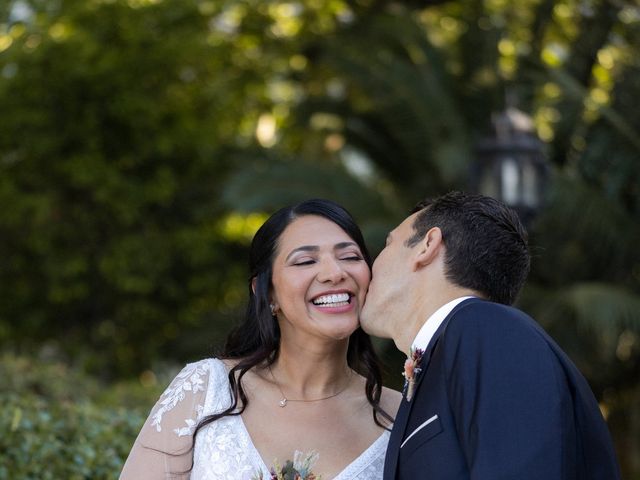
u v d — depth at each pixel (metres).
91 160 10.47
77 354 10.62
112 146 10.64
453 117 9.97
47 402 4.59
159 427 2.69
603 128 9.70
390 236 2.61
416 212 2.62
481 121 10.30
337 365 2.81
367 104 10.76
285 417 2.75
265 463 2.66
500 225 2.46
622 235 9.13
